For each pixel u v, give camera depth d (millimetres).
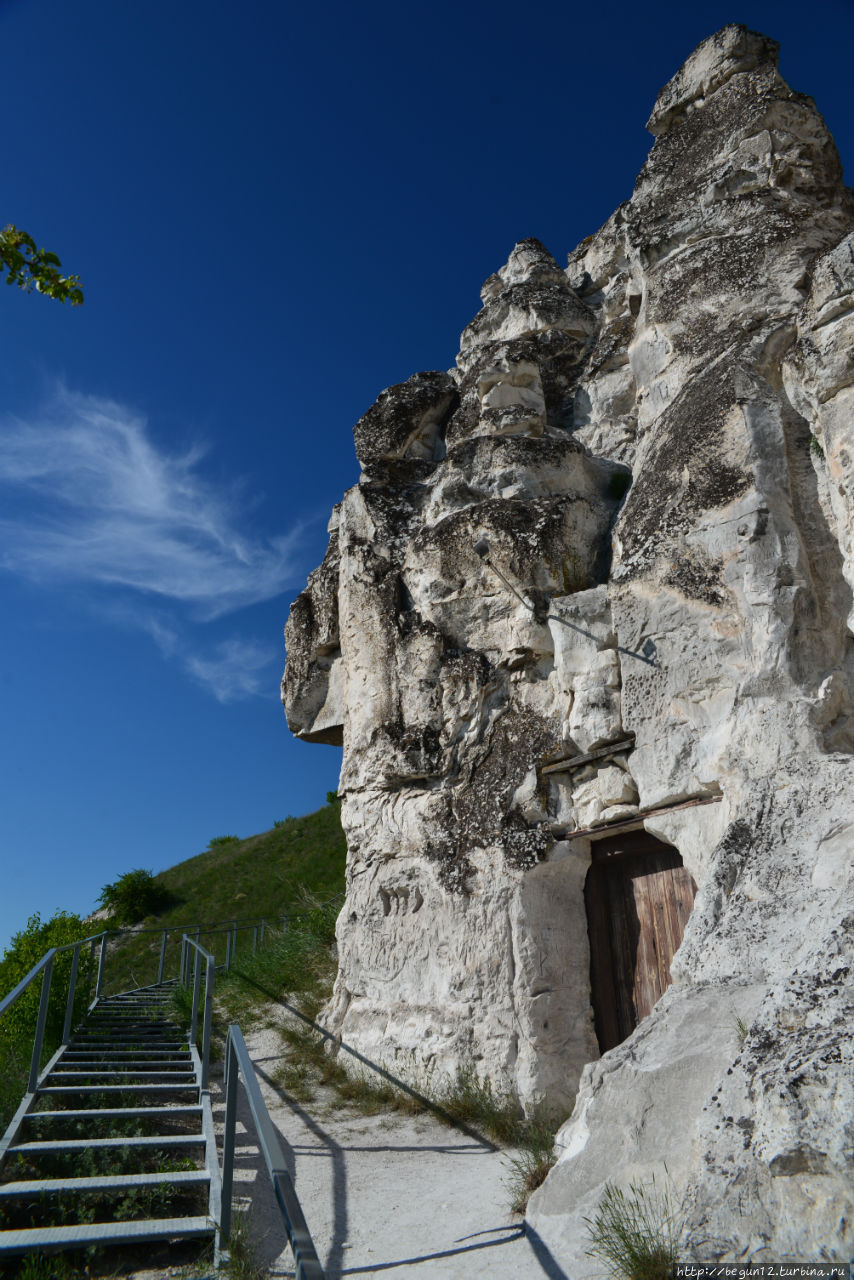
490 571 7852
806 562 5898
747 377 6418
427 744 7828
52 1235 3982
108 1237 4008
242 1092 7105
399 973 7562
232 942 13492
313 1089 7285
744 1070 3455
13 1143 4938
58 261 4484
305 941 11328
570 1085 6363
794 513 6035
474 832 7270
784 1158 3021
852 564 5516
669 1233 3314
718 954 4590
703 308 7523
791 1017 3518
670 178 8734
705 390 6770
